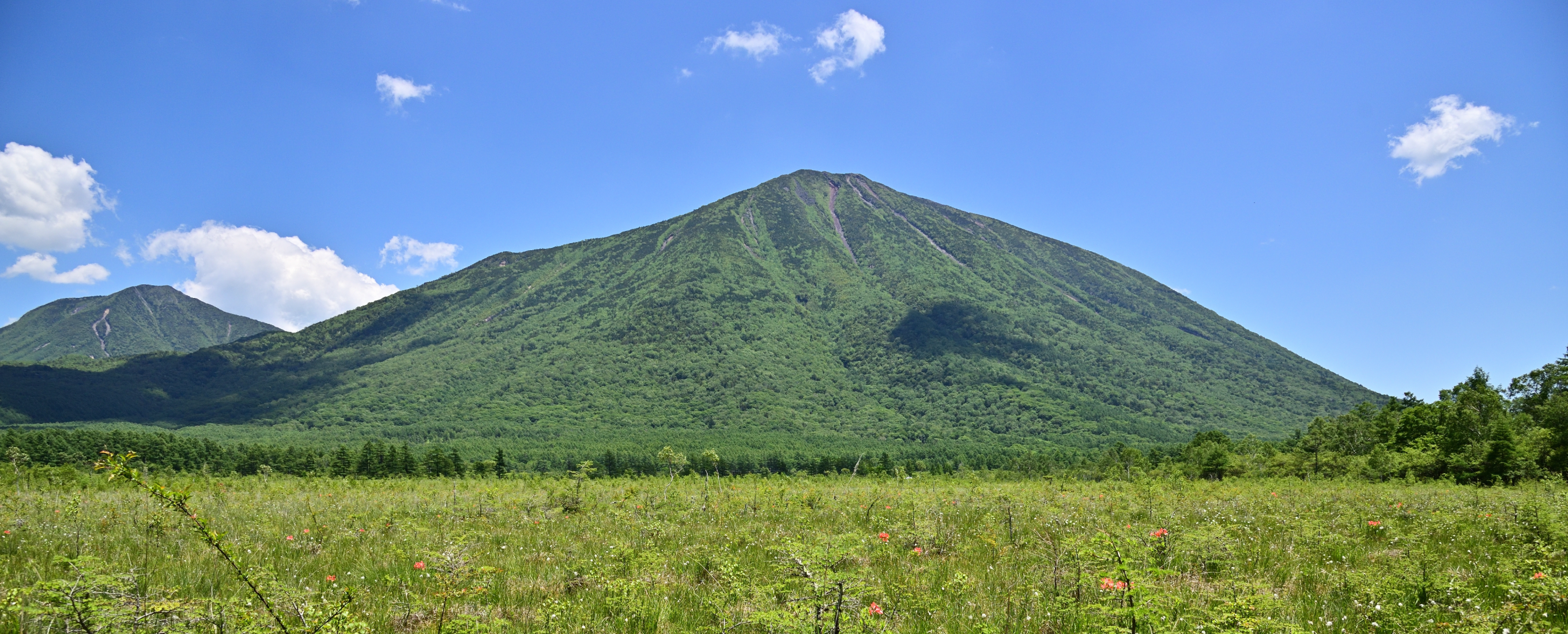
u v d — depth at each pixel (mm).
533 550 11359
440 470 74312
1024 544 11555
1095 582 7422
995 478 50062
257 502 18844
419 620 6996
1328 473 41156
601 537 12891
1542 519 12109
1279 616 6844
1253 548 11086
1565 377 50219
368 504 19203
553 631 6629
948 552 11141
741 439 186250
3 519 12414
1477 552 10719
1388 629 6809
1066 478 40750
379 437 198375
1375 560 9984
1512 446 34562
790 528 14266
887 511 17047
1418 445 44281
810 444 184000
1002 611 7414
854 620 6020
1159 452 96375
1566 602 7109
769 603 6867
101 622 4984
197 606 5711
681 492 23172
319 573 9039
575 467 128250
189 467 80375
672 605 7680
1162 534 9359
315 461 81000
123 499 17672
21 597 5316
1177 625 6109
